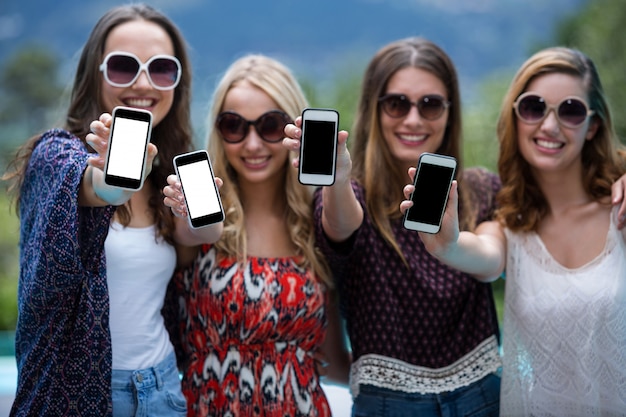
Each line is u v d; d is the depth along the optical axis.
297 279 6.05
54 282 5.00
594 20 20.72
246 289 5.93
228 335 5.95
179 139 6.31
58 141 5.32
